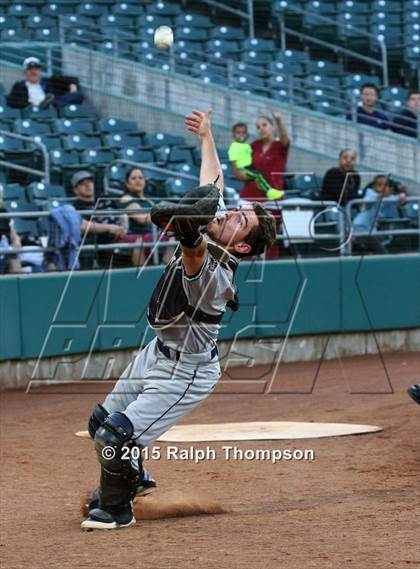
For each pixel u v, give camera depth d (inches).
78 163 904.9
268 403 634.2
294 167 1034.1
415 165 1029.2
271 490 400.5
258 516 351.3
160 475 431.2
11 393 679.7
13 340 689.6
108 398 346.6
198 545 305.7
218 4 1197.7
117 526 331.3
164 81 1051.9
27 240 757.9
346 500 377.7
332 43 1259.8
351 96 1107.9
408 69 1251.2
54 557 295.4
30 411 613.3
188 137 1022.4
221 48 1181.7
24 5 1105.4
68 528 337.1
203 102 1060.5
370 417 570.6
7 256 719.7
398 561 285.4
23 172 857.5
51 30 1061.8
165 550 299.9
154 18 1173.1
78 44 1058.7
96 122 976.9
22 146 886.4
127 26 1148.5
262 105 1062.4
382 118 1073.5
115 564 285.0
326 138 1053.8
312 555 292.4
